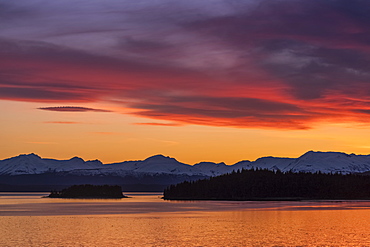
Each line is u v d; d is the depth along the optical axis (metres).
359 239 88.38
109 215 145.00
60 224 114.38
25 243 82.94
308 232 98.38
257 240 86.38
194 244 81.81
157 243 82.94
